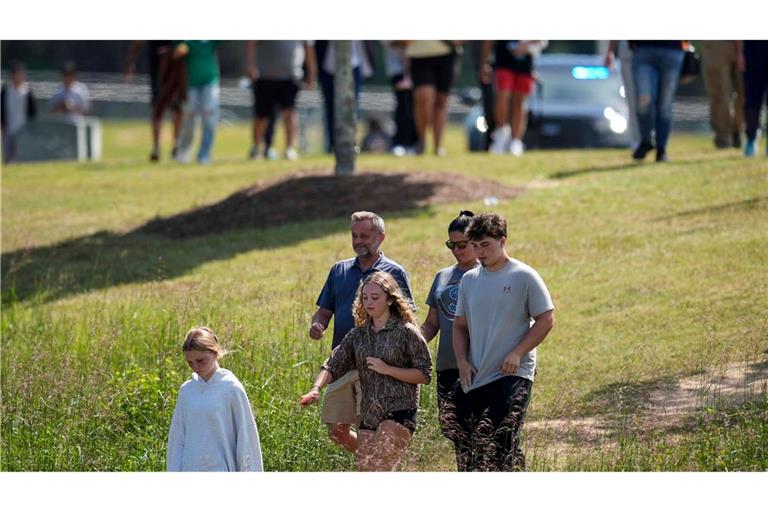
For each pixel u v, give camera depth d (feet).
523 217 128.26
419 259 107.04
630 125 158.81
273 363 94.22
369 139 264.72
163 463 85.56
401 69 201.67
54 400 93.20
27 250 131.95
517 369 70.74
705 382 84.99
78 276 124.88
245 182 163.02
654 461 75.00
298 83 192.54
